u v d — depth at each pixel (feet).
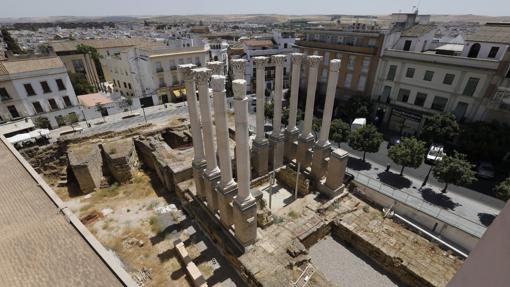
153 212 69.21
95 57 211.20
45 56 132.26
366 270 53.62
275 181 78.07
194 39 202.08
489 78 89.86
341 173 66.85
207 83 50.06
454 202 75.46
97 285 24.88
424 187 82.23
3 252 28.45
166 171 74.13
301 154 76.23
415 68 107.65
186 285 49.55
